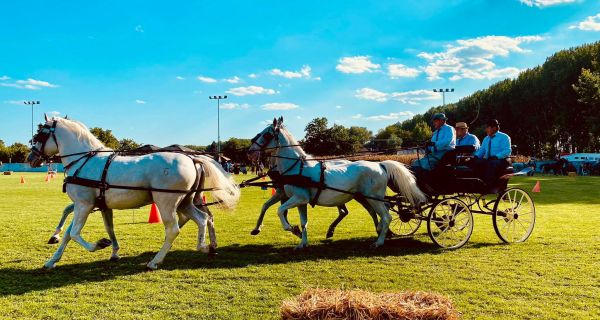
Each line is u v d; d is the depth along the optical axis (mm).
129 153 8312
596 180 33594
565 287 6387
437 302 4332
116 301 5887
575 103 51781
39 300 5938
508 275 7043
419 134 93500
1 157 92000
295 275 7125
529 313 5402
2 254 8602
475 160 9812
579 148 56531
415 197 9422
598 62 49062
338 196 9273
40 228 11680
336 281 6773
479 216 13836
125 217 13992
